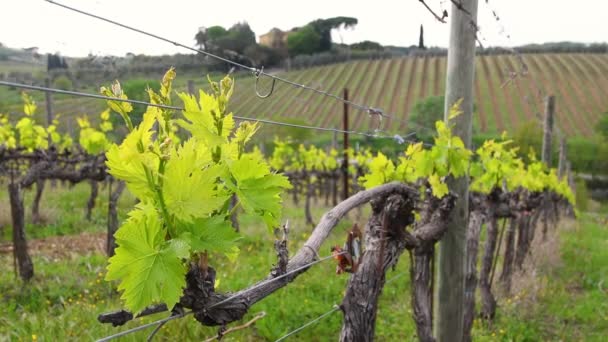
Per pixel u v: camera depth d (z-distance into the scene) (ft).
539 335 14.75
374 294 6.65
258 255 20.77
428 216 9.21
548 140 25.80
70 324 11.37
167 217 2.80
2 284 14.73
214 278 3.45
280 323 13.02
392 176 8.93
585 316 16.37
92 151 19.03
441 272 9.56
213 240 2.92
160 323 3.31
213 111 3.12
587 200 57.93
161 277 2.75
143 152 2.68
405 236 7.58
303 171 32.48
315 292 16.17
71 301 13.73
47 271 16.37
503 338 14.26
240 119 4.56
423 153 8.88
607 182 70.74
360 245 6.26
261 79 5.37
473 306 12.50
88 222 25.17
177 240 2.82
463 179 9.34
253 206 3.23
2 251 19.22
